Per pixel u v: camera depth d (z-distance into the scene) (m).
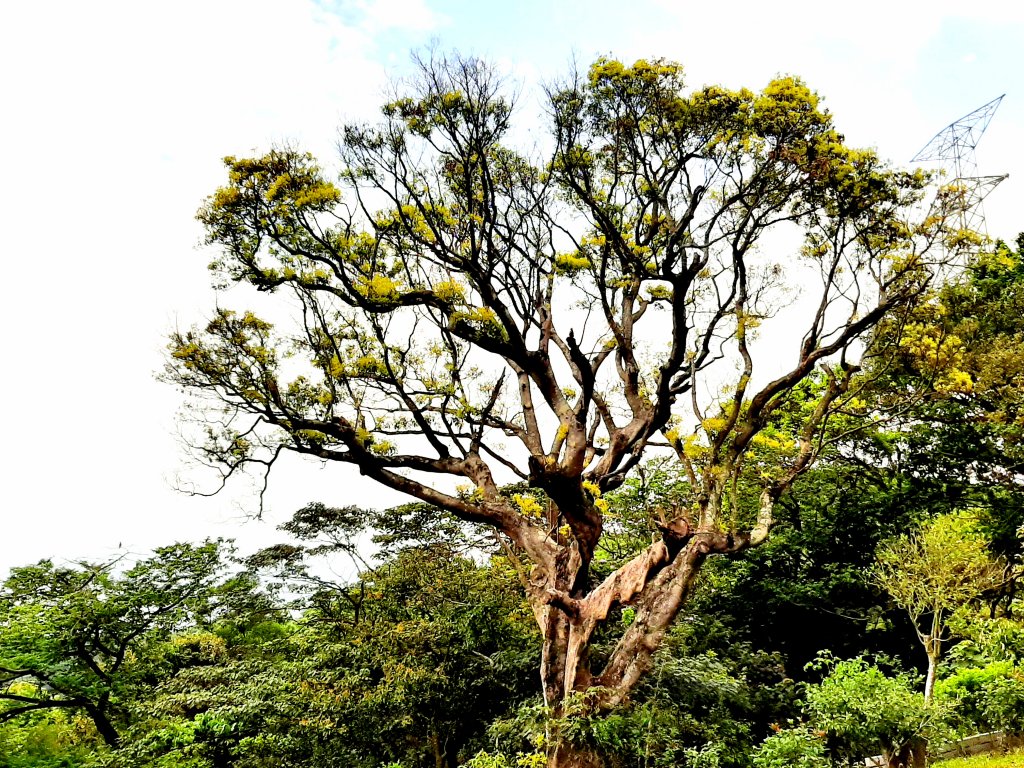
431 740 17.25
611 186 15.23
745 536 12.91
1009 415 20.11
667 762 12.62
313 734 17.45
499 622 17.81
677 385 16.14
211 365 14.79
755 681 17.69
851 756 12.02
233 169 14.38
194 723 18.75
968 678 14.08
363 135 14.57
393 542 23.08
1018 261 22.55
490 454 16.16
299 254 14.78
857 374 16.47
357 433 14.88
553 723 11.96
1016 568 17.28
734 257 13.64
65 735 22.84
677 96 12.91
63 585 21.31
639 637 12.72
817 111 12.66
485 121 13.86
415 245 15.69
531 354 14.57
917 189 13.59
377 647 17.39
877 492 23.05
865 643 21.14
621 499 21.34
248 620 28.16
